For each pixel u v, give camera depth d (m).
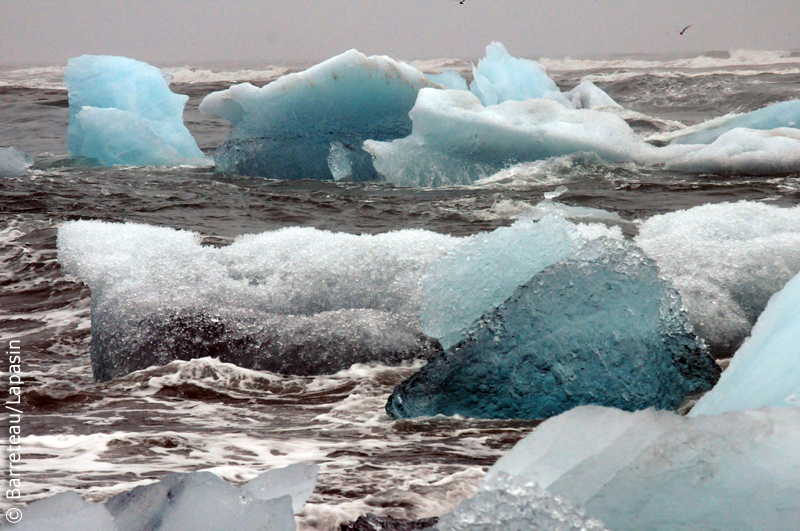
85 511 6.68
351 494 8.88
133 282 19.78
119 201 35.09
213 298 18.89
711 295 17.84
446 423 13.12
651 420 6.12
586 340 13.76
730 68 186.88
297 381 16.42
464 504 5.84
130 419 13.34
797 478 5.48
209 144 58.69
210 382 16.12
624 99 85.19
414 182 41.06
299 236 21.36
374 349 17.31
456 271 16.41
